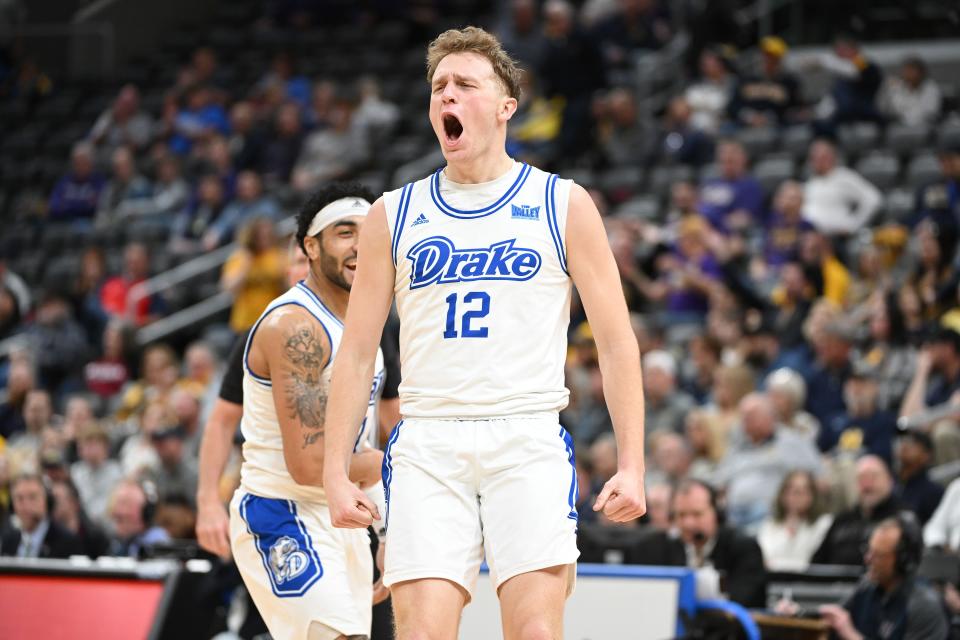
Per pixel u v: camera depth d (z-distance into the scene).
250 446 5.30
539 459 4.09
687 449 10.51
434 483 4.09
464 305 4.14
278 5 23.23
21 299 17.27
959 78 18.61
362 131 18.53
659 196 16.41
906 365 11.77
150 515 9.49
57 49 23.06
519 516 4.04
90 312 16.59
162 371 13.64
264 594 5.18
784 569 8.48
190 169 19.53
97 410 14.80
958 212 13.70
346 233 5.28
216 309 16.39
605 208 15.62
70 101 22.50
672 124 17.12
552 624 3.98
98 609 6.93
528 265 4.16
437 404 4.14
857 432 10.76
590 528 8.15
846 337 11.70
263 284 14.89
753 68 19.03
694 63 18.53
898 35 19.44
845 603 7.56
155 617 6.82
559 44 17.23
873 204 14.69
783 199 14.30
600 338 4.20
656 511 9.23
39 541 9.16
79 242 19.12
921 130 16.58
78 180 20.05
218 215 17.94
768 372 12.16
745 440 10.55
